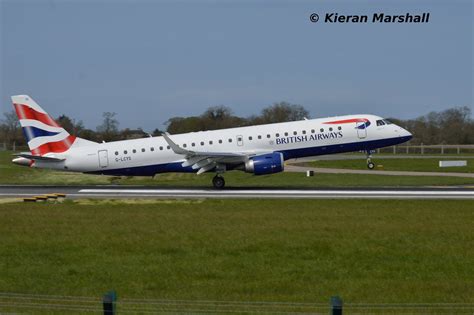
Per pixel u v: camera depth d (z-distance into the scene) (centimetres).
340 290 5603
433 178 17438
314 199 12356
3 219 9775
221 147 14825
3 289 5694
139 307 5003
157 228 8825
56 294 5494
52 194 13500
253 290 5625
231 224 9144
